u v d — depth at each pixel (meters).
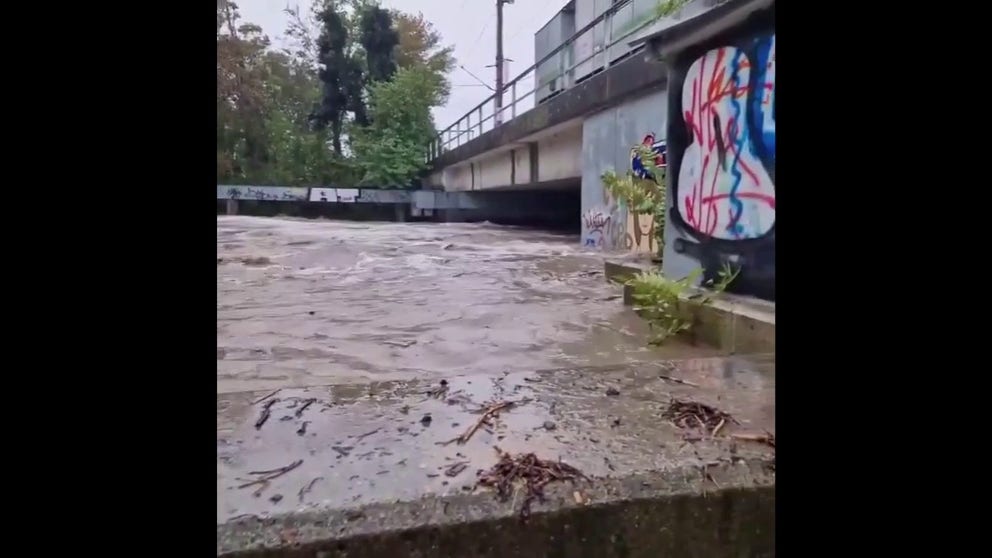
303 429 2.35
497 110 21.86
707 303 4.75
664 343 4.98
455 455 2.12
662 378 3.04
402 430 2.34
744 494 1.94
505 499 1.85
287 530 1.68
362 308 6.86
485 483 1.92
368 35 40.31
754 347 4.20
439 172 33.28
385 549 1.71
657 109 10.43
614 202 12.08
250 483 1.91
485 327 5.80
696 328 4.91
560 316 6.21
